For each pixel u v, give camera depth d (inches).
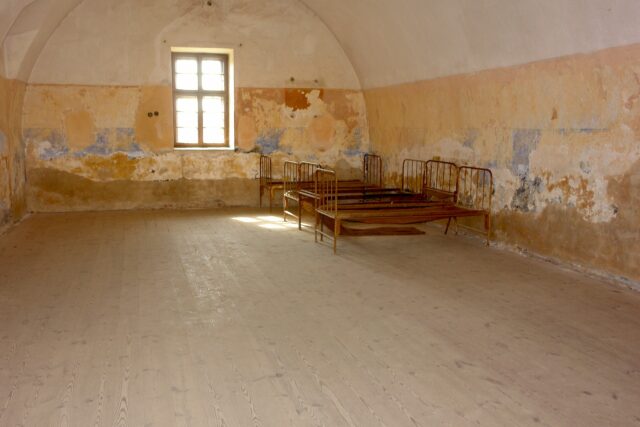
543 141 267.0
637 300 211.9
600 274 239.9
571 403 135.3
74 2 368.2
